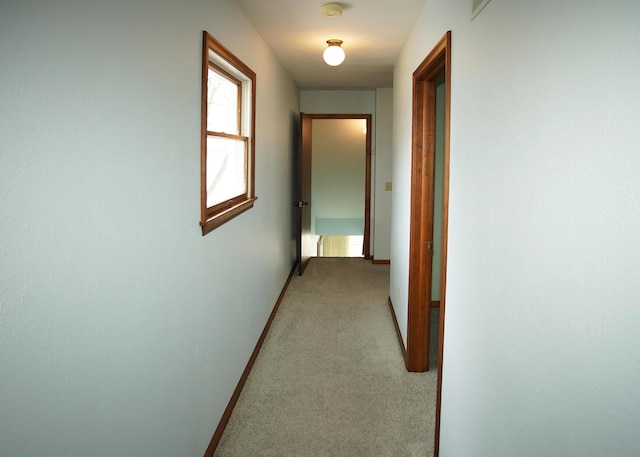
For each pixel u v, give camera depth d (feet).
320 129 29.22
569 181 3.19
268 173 13.66
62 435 3.63
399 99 13.92
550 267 3.48
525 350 3.96
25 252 3.19
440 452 7.46
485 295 5.11
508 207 4.39
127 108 4.63
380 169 22.39
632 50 2.50
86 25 3.86
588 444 2.94
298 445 8.25
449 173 6.95
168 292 5.85
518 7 4.12
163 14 5.56
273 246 14.83
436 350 12.60
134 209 4.83
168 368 5.88
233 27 9.24
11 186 3.05
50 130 3.43
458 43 6.43
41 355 3.37
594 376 2.88
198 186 7.06
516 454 4.15
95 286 4.09
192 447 6.91
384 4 9.37
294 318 14.93
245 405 9.61
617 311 2.64
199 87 7.06
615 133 2.66
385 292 17.98
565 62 3.24
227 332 8.97
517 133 4.15
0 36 2.94
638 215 2.46
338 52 12.33
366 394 10.09
